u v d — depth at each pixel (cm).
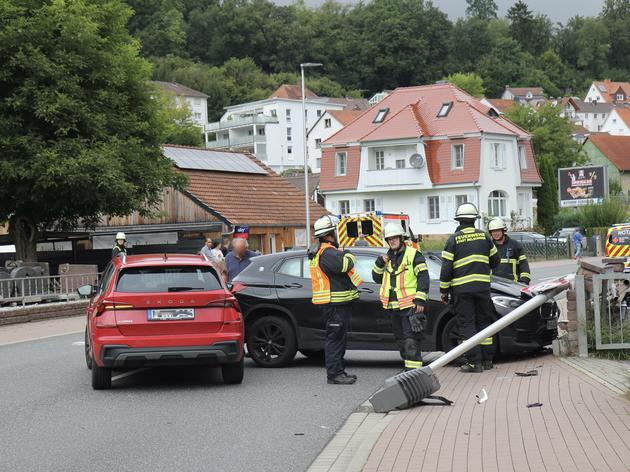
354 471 687
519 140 6731
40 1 3014
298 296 1342
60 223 3362
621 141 9925
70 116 2897
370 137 6538
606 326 1238
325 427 909
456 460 695
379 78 14900
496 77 16375
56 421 969
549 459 676
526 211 6756
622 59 19488
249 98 14062
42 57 2858
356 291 1205
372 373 1294
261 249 4241
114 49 3225
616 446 702
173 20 14750
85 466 765
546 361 1234
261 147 12862
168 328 1130
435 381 984
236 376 1192
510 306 1253
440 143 6381
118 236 2250
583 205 6347
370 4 15425
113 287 1145
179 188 3425
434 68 15050
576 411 852
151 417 981
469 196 6256
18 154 2881
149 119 3344
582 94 18450
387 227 1134
